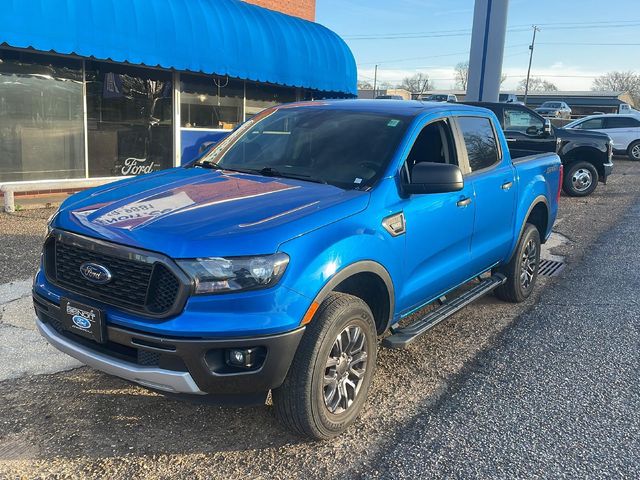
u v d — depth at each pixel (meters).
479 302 6.00
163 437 3.33
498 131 5.33
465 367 4.40
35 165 9.83
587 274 7.14
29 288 5.56
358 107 4.50
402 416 3.65
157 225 2.99
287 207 3.24
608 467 3.16
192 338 2.77
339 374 3.28
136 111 11.12
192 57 10.21
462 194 4.41
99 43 8.88
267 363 2.87
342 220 3.28
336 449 3.26
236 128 4.86
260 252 2.85
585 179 13.92
